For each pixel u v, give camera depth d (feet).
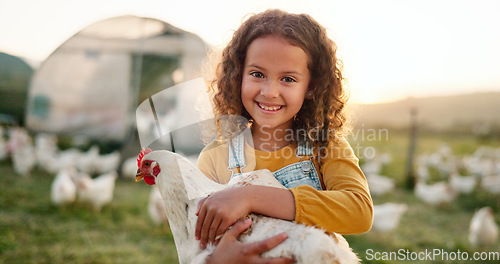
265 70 4.38
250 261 3.69
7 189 24.58
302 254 3.71
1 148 32.14
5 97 19.48
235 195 3.89
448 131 57.93
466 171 37.83
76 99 12.82
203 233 3.90
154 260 15.80
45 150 29.76
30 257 15.21
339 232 4.08
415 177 32.40
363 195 4.20
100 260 15.38
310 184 4.66
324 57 4.78
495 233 18.30
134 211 21.97
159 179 4.47
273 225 4.00
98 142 27.27
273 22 4.51
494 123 57.93
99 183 21.97
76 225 19.29
